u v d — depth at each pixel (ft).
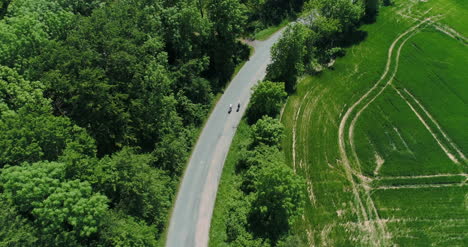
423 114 261.65
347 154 232.32
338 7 297.33
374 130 248.73
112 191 155.43
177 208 191.01
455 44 326.03
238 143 227.20
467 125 254.06
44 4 191.93
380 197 210.79
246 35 309.63
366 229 195.93
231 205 188.55
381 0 368.27
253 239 175.32
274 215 180.04
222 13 254.47
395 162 229.66
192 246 176.76
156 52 211.00
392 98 273.13
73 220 125.80
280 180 164.04
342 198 208.74
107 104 164.04
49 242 126.62
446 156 234.38
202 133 231.30
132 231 146.51
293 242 171.73
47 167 131.03
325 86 279.08
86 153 154.10
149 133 203.92
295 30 247.09
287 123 246.68
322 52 310.04
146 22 206.69
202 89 238.48
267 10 337.11
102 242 141.90
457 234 196.03
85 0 217.77
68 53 159.43
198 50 249.75
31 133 135.54
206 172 209.56
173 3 238.07
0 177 128.26
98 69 164.66
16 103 151.84
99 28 179.83
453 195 213.46
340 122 253.24
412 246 190.49
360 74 291.79
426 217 202.69
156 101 194.80
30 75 160.86
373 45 322.34
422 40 329.11
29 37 167.84
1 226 117.29
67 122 150.92
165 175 194.49
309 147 233.76
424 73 295.07
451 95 277.03
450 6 372.38
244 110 249.34
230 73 275.80
